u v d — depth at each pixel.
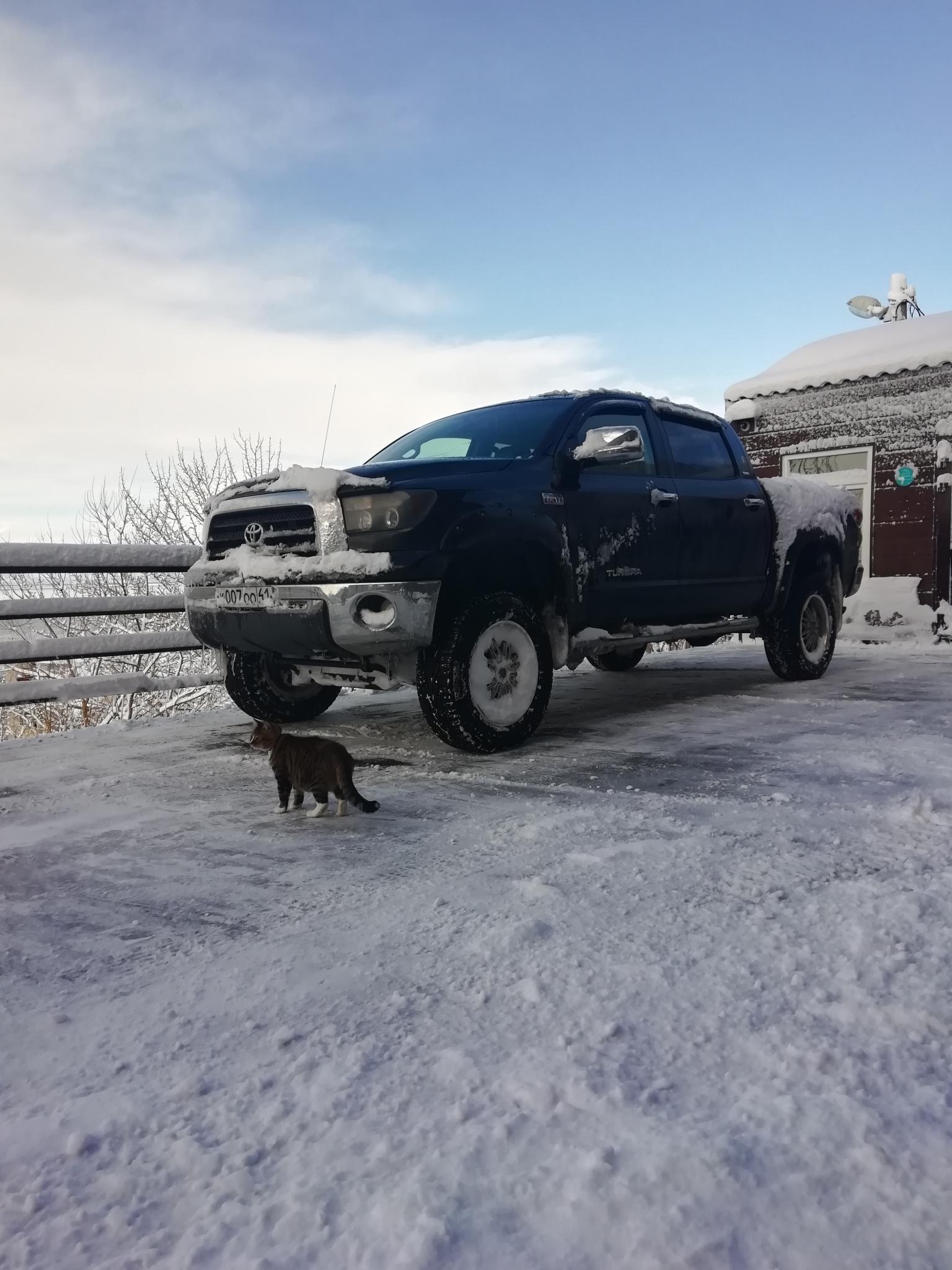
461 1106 1.62
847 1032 1.84
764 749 4.64
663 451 6.03
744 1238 1.29
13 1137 1.61
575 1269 1.25
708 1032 1.85
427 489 4.41
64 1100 1.72
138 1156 1.54
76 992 2.17
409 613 4.30
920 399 10.77
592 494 5.25
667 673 8.24
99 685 6.36
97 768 4.77
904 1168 1.42
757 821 3.34
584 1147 1.49
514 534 4.68
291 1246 1.31
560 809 3.58
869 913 2.42
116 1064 1.84
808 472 11.83
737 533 6.41
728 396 12.45
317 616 4.36
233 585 4.76
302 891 2.79
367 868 2.98
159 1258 1.30
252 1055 1.85
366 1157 1.50
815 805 3.55
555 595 5.08
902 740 4.79
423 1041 1.87
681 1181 1.40
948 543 10.28
